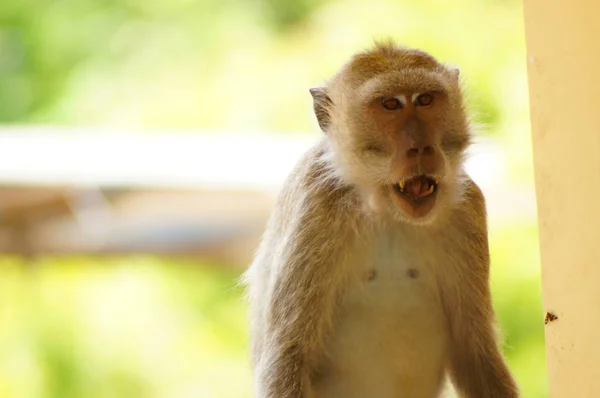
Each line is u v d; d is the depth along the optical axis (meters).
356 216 11.55
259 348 12.59
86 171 25.27
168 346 30.12
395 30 29.25
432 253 11.68
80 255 26.02
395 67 11.38
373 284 11.70
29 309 29.95
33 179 25.08
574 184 9.58
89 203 25.53
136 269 30.19
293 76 31.02
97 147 26.28
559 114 9.66
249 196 25.64
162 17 32.81
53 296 30.11
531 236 25.25
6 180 25.02
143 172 25.47
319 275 11.51
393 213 11.36
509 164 26.19
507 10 28.67
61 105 32.22
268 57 31.55
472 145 11.62
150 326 30.12
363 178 11.38
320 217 11.52
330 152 11.73
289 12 32.09
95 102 32.16
